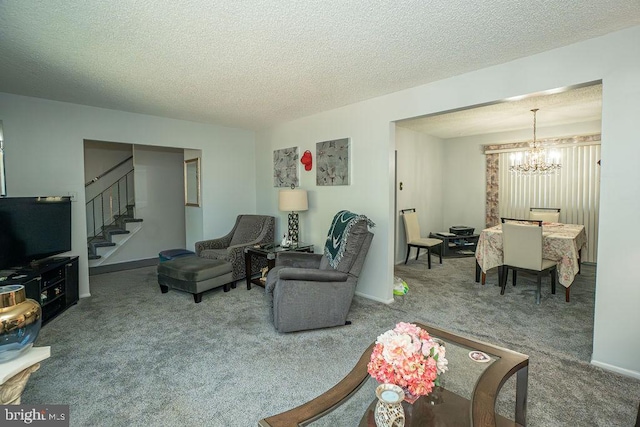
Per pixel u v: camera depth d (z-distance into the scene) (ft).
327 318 9.17
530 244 11.32
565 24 6.52
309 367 7.29
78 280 11.44
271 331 9.13
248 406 5.99
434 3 5.75
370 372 4.35
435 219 21.06
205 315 10.28
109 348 8.15
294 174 14.94
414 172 18.79
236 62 8.27
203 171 15.71
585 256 16.71
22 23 6.26
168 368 7.25
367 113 11.71
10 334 3.70
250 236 14.89
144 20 6.21
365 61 8.29
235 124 15.81
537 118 15.28
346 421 4.29
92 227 19.13
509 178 19.08
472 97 9.03
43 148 11.37
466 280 14.17
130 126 13.33
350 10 5.95
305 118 14.24
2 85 9.91
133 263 17.95
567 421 5.57
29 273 8.93
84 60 8.06
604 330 7.20
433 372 4.20
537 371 7.07
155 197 19.79
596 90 10.94
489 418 3.90
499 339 8.57
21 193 11.03
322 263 10.72
